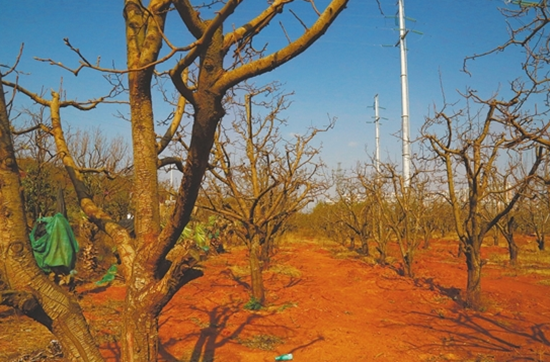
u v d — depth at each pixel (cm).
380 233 1492
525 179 654
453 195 902
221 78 219
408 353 620
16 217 229
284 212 933
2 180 227
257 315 809
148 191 274
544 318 805
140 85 273
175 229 247
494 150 874
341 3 219
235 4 203
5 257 226
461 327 751
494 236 2123
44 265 836
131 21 280
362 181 1418
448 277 1212
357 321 795
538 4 454
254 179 950
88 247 1127
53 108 352
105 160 1241
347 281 1165
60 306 237
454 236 2567
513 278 1206
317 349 635
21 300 218
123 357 261
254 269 886
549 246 2080
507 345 653
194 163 226
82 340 241
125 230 302
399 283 1130
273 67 221
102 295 942
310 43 221
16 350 589
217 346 638
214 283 1091
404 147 1645
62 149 338
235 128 978
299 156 923
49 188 1126
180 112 366
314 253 1848
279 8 255
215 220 1702
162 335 682
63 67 275
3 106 230
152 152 279
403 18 1897
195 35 255
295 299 940
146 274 263
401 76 1862
